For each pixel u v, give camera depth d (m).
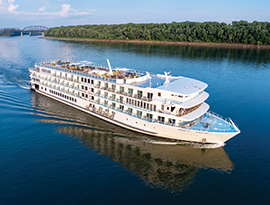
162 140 53.75
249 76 110.94
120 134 56.22
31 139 52.62
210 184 40.00
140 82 59.03
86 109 67.50
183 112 51.28
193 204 35.59
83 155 47.19
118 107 59.72
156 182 40.09
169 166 44.59
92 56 159.12
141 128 55.53
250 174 42.66
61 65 81.56
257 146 51.72
